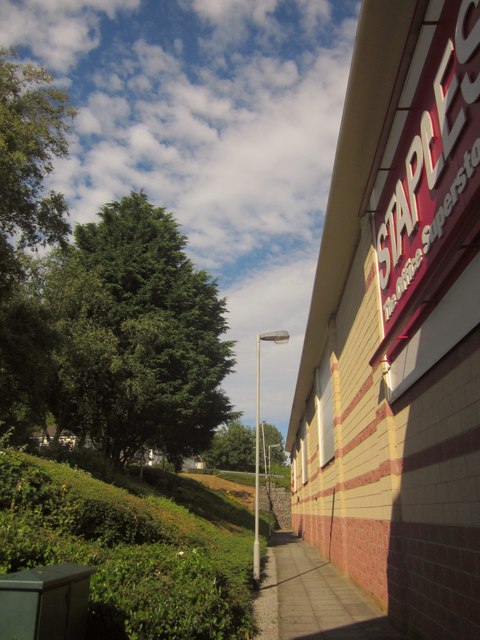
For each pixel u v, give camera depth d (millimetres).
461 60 4977
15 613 2967
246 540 17094
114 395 19172
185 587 5766
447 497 5879
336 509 15727
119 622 4367
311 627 8164
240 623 7051
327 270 12734
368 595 10469
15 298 15625
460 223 4504
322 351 19422
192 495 29219
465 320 5207
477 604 5055
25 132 13133
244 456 82188
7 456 7711
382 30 6617
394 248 7656
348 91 7504
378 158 7625
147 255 22312
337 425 14844
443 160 5461
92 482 9570
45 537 5926
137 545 8133
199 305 23766
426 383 6656
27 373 14953
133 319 20312
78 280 19047
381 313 8617
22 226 14430
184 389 21297
